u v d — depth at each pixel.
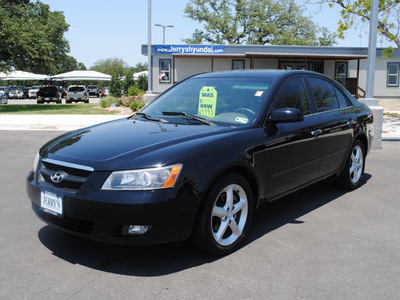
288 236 3.82
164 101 4.55
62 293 2.75
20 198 5.02
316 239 3.75
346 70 27.23
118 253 3.40
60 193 3.05
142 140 3.35
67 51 47.00
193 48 25.73
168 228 2.92
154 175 2.89
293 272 3.08
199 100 4.27
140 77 31.44
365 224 4.16
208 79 4.60
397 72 26.70
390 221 4.26
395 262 3.27
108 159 3.02
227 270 3.10
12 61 25.91
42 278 2.96
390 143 9.94
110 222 2.85
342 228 4.04
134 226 2.88
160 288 2.82
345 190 5.46
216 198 3.19
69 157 3.18
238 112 3.91
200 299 2.68
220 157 3.21
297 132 4.08
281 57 26.31
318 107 4.64
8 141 9.89
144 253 3.40
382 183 5.88
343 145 5.00
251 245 3.59
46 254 3.38
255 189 3.69
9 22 23.16
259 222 4.21
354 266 3.19
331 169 4.86
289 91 4.23
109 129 3.86
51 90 33.22
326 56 24.86
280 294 2.75
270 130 3.78
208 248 3.22
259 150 3.59
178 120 3.99
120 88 31.66
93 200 2.87
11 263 3.21
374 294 2.76
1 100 31.34
